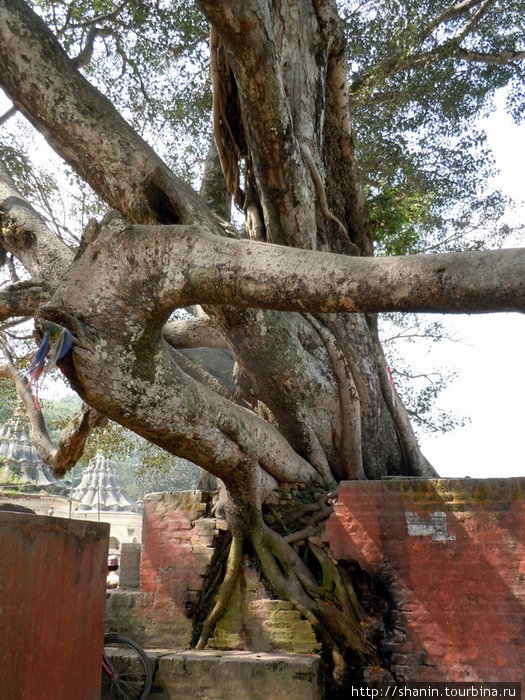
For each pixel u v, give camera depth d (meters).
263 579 6.21
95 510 25.64
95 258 4.50
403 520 5.77
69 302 4.43
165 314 4.54
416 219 9.13
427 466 7.65
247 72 5.41
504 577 5.38
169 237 4.39
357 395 6.83
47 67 5.62
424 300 3.52
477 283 3.35
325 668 5.66
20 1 5.71
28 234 6.88
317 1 6.89
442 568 5.57
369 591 5.89
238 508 6.17
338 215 7.67
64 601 3.47
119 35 10.63
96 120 5.67
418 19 10.67
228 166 7.22
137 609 6.45
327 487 6.82
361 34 11.75
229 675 5.28
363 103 11.66
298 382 6.57
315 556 6.12
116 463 28.91
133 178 5.60
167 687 5.38
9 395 12.53
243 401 7.32
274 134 5.93
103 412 4.68
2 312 5.92
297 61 6.93
